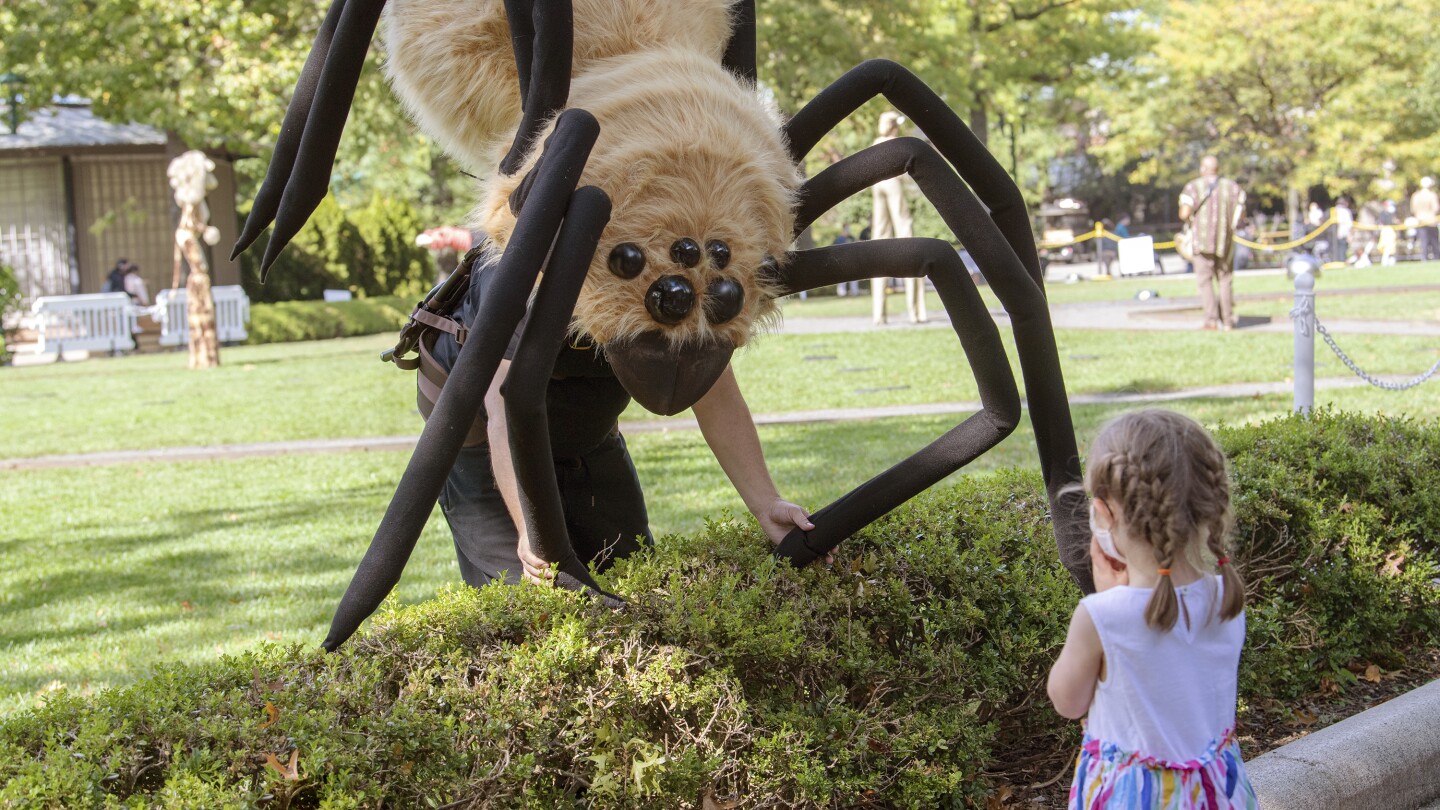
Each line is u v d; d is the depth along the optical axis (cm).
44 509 914
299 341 2714
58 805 230
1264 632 431
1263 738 420
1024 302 306
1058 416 317
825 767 315
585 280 290
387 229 3177
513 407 271
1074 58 3544
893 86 325
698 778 293
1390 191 4028
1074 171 6119
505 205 299
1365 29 3934
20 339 2723
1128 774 246
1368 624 470
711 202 289
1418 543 499
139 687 275
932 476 329
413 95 336
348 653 287
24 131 2900
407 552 269
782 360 1553
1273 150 4169
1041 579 376
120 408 1507
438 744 264
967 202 307
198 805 231
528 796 278
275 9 2220
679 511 755
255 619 600
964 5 3209
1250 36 3991
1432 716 391
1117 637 247
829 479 827
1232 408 1005
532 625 304
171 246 2980
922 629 354
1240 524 444
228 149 2872
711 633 312
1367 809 362
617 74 302
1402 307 1870
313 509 872
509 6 301
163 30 2175
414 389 1573
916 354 1564
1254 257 3906
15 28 2216
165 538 798
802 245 353
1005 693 360
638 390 300
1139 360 1361
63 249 2942
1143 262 1823
